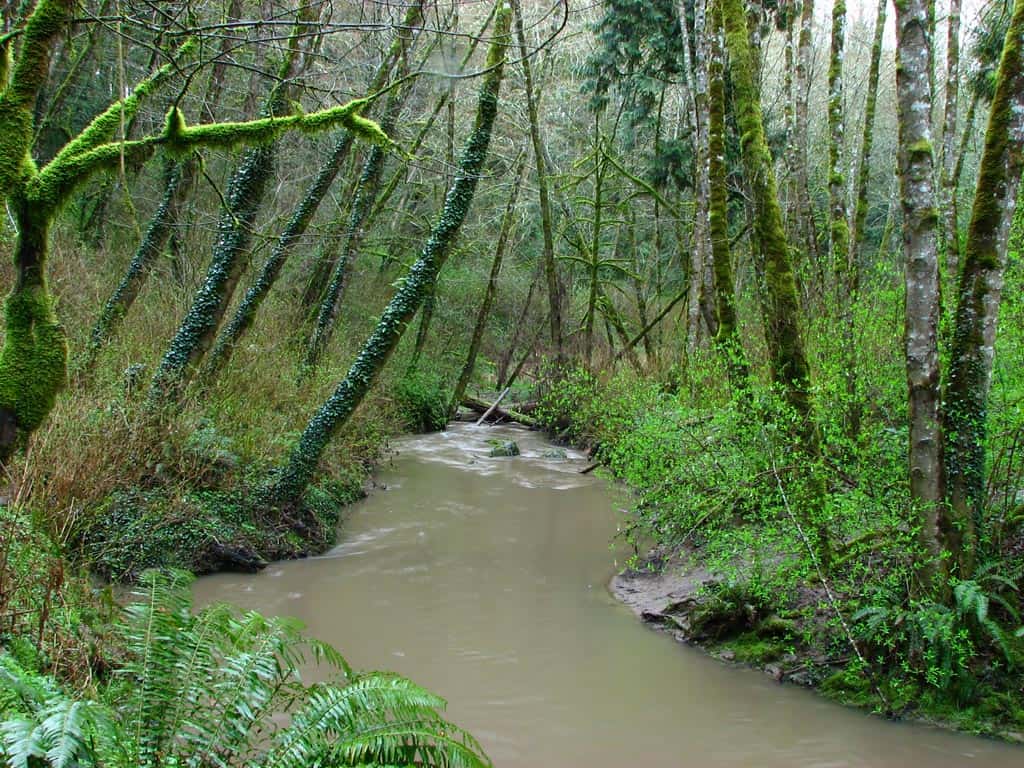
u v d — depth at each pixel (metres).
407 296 8.41
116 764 2.82
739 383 6.67
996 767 4.18
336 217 15.38
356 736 3.24
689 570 7.01
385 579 7.32
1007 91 4.80
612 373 14.91
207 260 13.13
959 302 4.98
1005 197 4.82
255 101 10.30
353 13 11.34
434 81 14.59
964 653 4.68
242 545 7.46
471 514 10.02
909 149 4.84
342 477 10.38
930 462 4.86
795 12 11.95
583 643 5.89
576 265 22.77
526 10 18.33
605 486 11.90
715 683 5.23
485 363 22.41
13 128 4.47
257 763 3.26
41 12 4.51
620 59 16.72
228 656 3.60
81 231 13.84
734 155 14.38
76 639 4.08
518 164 18.97
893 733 4.55
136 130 13.31
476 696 4.95
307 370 12.10
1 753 2.59
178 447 7.80
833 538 5.82
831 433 5.82
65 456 6.62
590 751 4.33
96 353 8.80
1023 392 5.24
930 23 8.25
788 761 4.25
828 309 6.96
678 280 21.95
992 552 5.14
